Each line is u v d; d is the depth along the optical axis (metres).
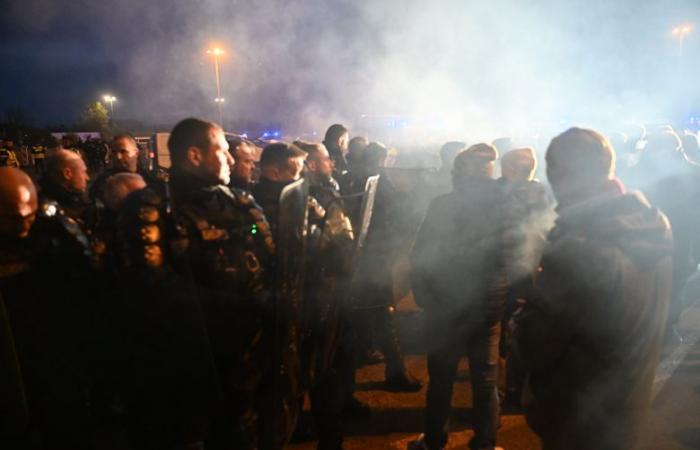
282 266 1.75
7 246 1.77
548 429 1.83
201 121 1.89
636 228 1.61
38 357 1.73
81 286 1.77
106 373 1.76
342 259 2.17
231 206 1.87
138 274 1.66
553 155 1.74
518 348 1.86
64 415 1.76
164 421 1.80
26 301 1.73
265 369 1.83
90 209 3.07
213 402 1.78
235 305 1.79
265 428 1.88
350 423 3.31
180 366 1.75
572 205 1.71
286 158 2.27
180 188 1.88
